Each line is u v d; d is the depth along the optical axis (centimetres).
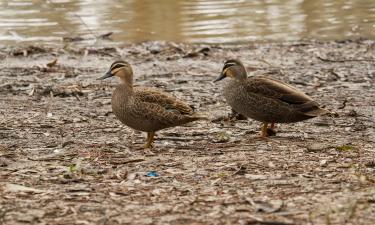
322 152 1299
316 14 2808
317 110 1422
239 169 1164
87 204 1004
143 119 1352
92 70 2102
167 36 2481
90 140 1422
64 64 2159
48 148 1351
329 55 2292
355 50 2359
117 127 1531
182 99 1808
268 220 933
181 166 1201
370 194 1030
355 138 1439
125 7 2869
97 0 2973
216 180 1115
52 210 977
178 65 2178
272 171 1166
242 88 1441
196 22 2655
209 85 1958
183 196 1038
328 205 984
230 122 1580
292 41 2452
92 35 2477
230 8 2872
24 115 1628
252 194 1044
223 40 2450
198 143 1387
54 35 2464
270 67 2159
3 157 1275
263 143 1380
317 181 1108
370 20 2709
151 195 1044
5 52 2277
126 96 1367
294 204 996
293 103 1413
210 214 960
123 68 1384
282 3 2988
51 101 1770
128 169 1185
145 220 939
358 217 941
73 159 1257
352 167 1183
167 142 1405
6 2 2917
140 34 2502
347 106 1748
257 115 1434
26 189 1068
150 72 2097
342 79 2027
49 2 2919
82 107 1714
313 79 2027
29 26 2556
